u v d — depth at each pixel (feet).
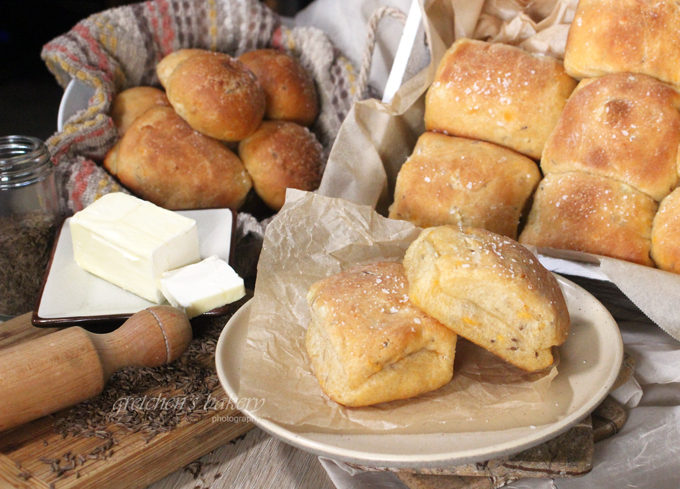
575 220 2.02
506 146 2.20
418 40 2.36
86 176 2.39
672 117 1.97
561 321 1.73
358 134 2.26
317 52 2.72
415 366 1.71
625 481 1.71
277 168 2.50
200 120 2.43
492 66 2.17
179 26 2.72
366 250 1.98
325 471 1.80
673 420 1.81
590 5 2.06
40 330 2.02
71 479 1.69
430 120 2.26
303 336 1.83
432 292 1.71
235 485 1.77
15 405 1.70
